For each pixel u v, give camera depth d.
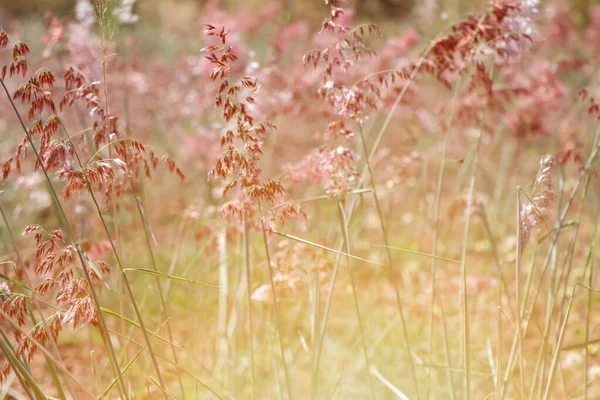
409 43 4.93
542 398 2.66
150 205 6.10
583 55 6.80
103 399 2.41
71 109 3.98
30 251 4.22
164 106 6.02
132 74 5.69
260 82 4.26
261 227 2.66
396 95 4.09
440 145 5.69
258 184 2.51
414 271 4.89
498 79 4.70
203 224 3.92
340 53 2.70
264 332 3.80
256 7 8.95
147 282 4.23
